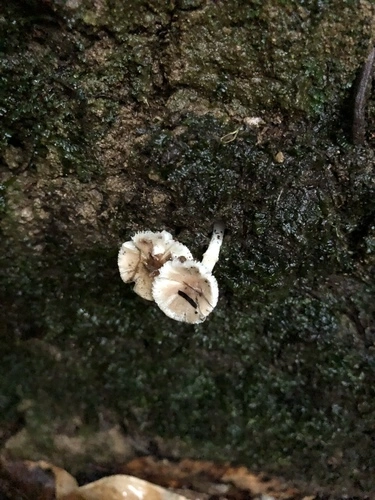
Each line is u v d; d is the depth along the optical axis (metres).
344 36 0.16
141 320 0.19
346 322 0.20
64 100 0.17
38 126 0.18
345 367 0.19
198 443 0.18
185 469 0.17
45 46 0.17
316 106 0.17
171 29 0.16
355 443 0.18
